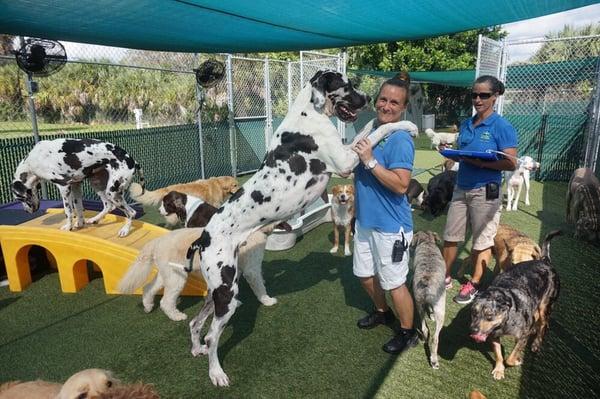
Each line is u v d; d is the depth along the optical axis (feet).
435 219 23.61
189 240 12.17
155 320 12.64
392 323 12.10
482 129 12.39
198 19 14.25
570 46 35.86
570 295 13.62
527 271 10.28
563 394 9.10
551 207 24.93
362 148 8.89
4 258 14.57
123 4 11.74
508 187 24.31
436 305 9.88
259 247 12.91
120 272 13.96
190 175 31.14
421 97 79.05
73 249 14.12
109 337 11.71
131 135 26.68
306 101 9.40
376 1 13.02
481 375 9.84
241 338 11.57
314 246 19.04
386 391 9.34
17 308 13.44
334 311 13.01
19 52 18.43
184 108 39.91
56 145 15.07
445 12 14.64
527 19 16.51
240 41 18.95
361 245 11.06
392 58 65.87
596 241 18.30
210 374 9.75
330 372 10.05
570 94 32.71
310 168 9.42
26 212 17.95
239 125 35.70
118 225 16.71
